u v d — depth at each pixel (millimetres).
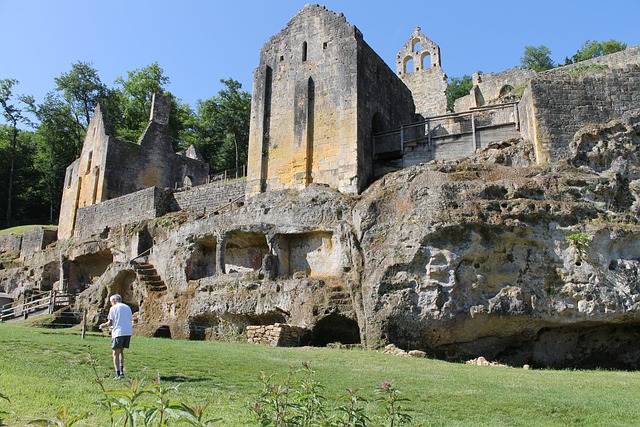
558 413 10062
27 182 62594
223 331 24203
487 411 9961
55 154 60469
